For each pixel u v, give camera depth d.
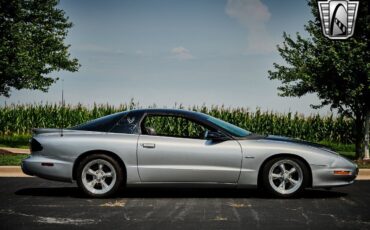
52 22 24.33
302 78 17.20
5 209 7.37
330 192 9.18
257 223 6.45
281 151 8.30
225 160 8.27
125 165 8.30
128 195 8.76
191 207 7.58
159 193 8.99
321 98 17.70
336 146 26.41
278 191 8.36
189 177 8.29
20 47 19.14
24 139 27.53
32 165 8.47
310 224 6.40
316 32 16.97
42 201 8.08
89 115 29.30
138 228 6.15
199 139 8.40
